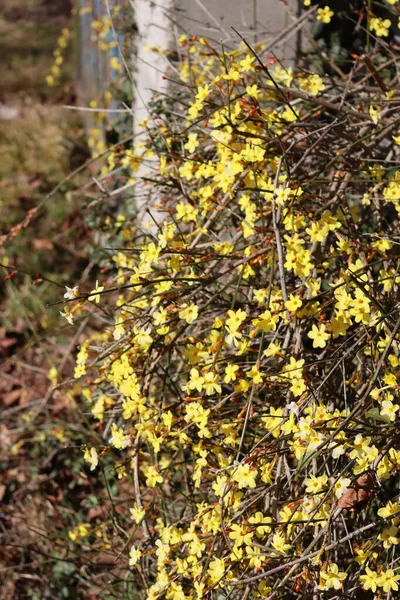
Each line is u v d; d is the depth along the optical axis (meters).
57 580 3.02
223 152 2.45
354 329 2.44
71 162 5.82
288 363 2.28
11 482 3.51
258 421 2.40
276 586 1.98
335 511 2.11
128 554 2.66
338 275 2.54
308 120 2.84
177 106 3.32
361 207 2.80
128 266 2.98
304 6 3.44
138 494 2.34
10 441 3.70
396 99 2.64
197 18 3.41
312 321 2.37
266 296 2.40
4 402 3.96
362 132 2.77
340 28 3.50
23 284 4.69
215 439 2.43
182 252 2.31
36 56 9.10
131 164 3.10
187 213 2.50
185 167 2.62
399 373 2.14
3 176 5.82
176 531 2.25
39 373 4.11
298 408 2.10
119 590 2.86
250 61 2.46
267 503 2.24
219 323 2.24
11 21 10.74
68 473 3.50
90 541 3.09
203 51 3.35
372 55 3.24
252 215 2.37
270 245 2.38
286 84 2.79
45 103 7.51
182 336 2.70
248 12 3.43
